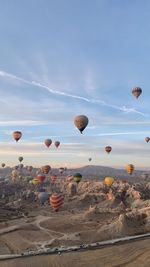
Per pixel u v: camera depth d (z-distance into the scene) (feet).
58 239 373.61
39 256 308.60
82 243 357.82
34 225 454.81
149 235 391.45
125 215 428.97
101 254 309.22
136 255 303.48
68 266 280.31
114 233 392.68
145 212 451.12
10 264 286.25
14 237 386.93
